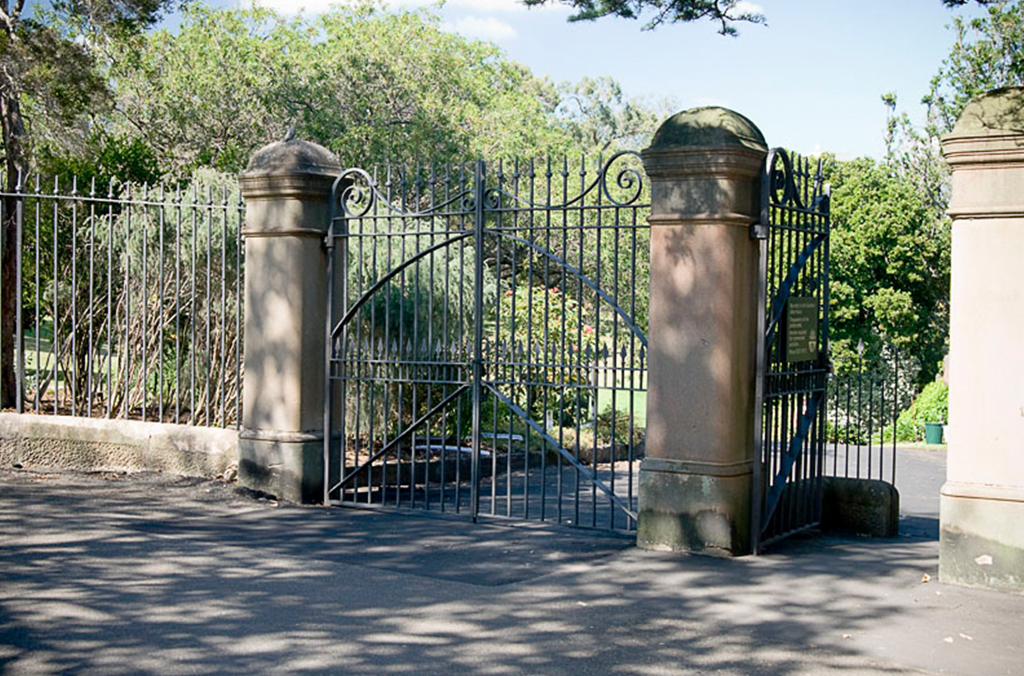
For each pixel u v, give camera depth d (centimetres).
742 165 737
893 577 689
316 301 952
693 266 750
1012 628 580
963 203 666
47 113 1377
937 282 2809
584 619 591
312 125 2639
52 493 929
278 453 945
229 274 1151
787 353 796
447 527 851
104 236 1211
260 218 954
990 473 663
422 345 911
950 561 672
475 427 873
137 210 1180
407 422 1284
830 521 867
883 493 847
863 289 2728
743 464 754
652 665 514
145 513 865
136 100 2706
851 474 1475
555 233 2006
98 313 1230
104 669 494
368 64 2816
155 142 2614
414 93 2862
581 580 678
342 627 568
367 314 1187
